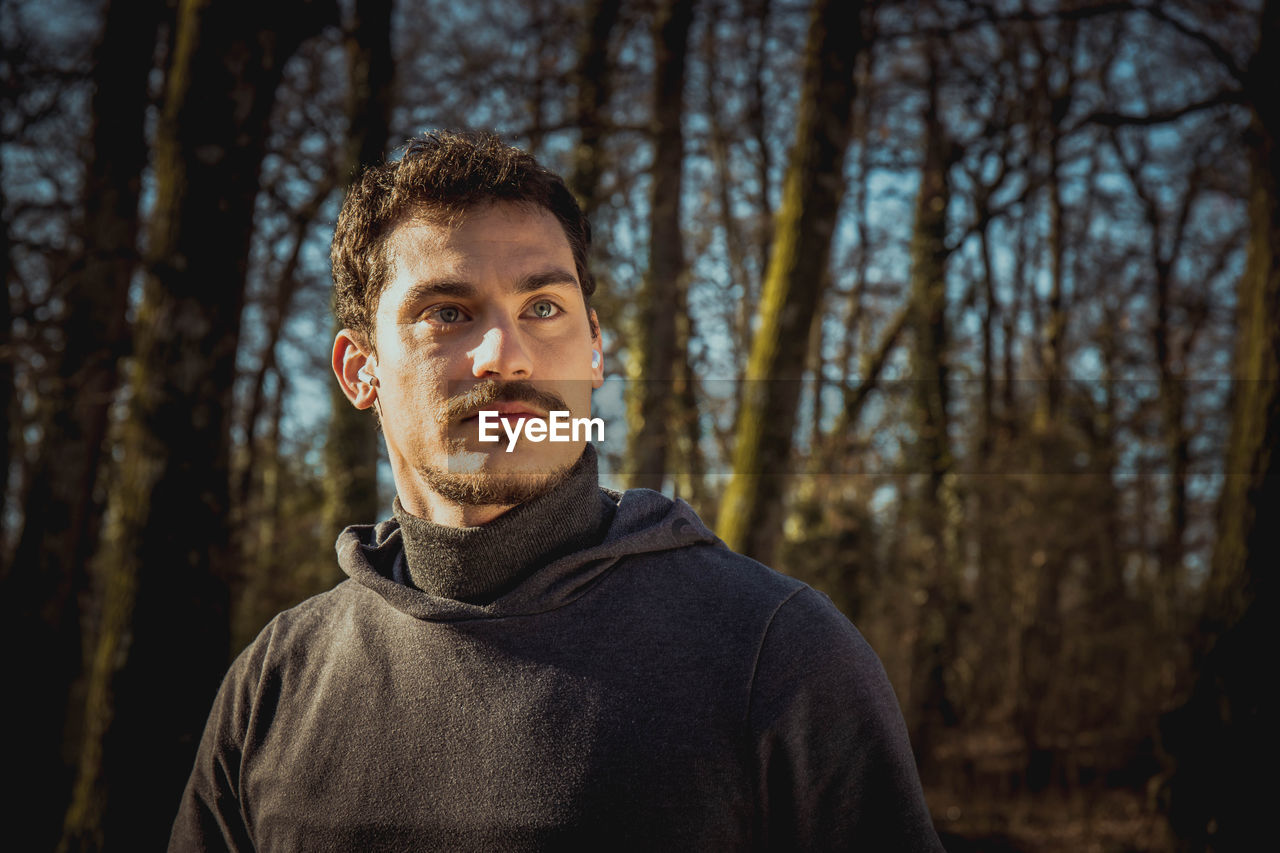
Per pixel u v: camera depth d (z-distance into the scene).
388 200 1.21
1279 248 4.62
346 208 1.30
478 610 1.14
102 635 4.63
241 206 4.87
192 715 4.57
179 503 4.66
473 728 1.09
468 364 1.13
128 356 6.16
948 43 7.70
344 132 7.95
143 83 8.16
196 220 4.76
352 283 1.27
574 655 1.10
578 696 1.07
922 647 10.09
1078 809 7.92
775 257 6.47
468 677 1.12
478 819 1.05
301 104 8.77
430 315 1.16
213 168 4.78
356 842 1.11
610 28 8.80
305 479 10.36
